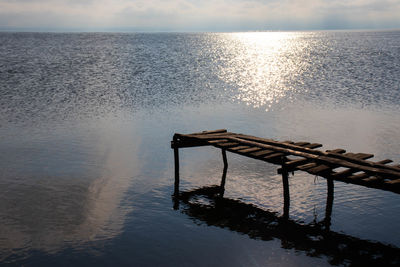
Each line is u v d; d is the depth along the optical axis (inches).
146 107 1127.0
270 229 413.1
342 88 1455.5
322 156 450.6
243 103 1199.6
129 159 656.4
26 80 1667.1
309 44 5036.9
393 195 484.7
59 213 450.3
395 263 347.9
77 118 978.7
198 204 478.6
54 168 606.9
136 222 429.1
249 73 2000.5
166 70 2089.1
